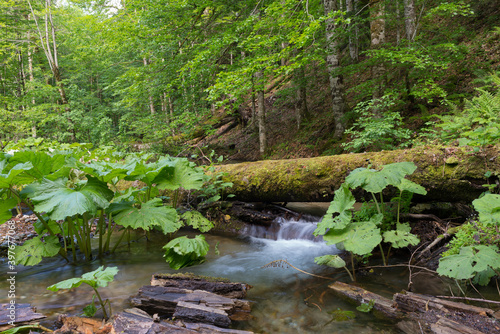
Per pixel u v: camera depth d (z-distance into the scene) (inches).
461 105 268.1
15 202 130.7
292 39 236.5
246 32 292.7
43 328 85.0
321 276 131.9
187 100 392.5
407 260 139.8
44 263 147.8
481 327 83.7
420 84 259.1
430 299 99.7
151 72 383.2
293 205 243.4
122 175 147.8
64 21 618.2
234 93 261.1
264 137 477.4
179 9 337.4
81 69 745.6
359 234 120.0
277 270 141.2
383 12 303.0
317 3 355.3
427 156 146.6
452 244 125.9
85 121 562.9
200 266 146.9
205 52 288.0
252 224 207.8
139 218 137.3
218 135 681.6
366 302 105.0
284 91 430.3
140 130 436.5
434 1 356.5
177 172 171.0
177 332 82.6
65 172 135.2
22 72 724.7
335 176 169.0
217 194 214.1
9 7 592.1
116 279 128.4
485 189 135.3
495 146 132.6
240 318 96.7
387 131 219.8
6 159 135.9
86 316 95.7
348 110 361.1
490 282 112.2
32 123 546.0
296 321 94.8
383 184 120.2
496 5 345.7
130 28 354.3
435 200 154.4
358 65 286.2
